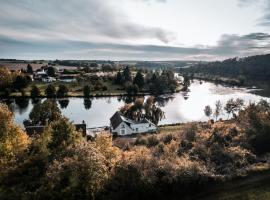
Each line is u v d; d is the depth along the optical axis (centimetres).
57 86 19100
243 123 5997
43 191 2553
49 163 3017
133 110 11019
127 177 3033
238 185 3641
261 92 19638
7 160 3184
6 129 3741
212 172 3703
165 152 4188
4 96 15925
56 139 3638
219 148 4475
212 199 3359
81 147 2864
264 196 3438
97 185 2786
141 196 3058
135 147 5181
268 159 4422
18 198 2519
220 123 6384
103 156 3064
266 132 5025
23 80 17888
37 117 8156
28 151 3412
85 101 15562
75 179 2642
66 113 12544
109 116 12038
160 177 3275
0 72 17375
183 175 3369
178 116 12181
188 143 5016
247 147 4791
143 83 19750
